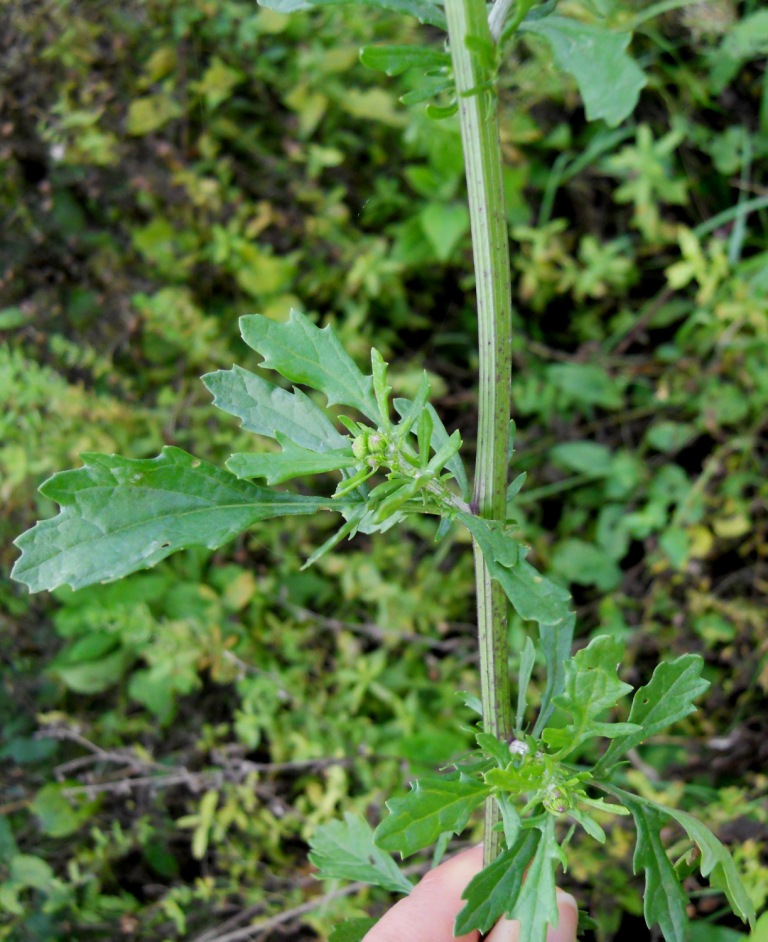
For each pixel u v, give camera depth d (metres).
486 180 0.90
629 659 2.68
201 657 2.60
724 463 2.76
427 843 0.89
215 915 2.59
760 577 2.69
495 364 0.94
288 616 2.86
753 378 2.73
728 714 2.58
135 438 2.83
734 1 2.64
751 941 1.44
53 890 2.59
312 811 2.60
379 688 2.60
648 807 1.02
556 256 2.87
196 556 2.82
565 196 3.08
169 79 2.86
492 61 0.84
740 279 2.69
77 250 2.94
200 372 2.92
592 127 2.96
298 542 2.88
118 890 2.69
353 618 2.89
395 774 2.48
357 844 1.47
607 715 2.62
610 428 2.99
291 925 2.43
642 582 2.81
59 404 2.67
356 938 1.48
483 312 0.94
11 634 2.80
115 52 2.82
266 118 2.96
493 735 0.97
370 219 3.06
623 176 2.99
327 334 0.97
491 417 0.96
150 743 2.80
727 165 2.85
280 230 2.99
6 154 2.84
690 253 2.63
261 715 2.59
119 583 2.76
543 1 0.97
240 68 2.89
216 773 2.51
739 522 2.68
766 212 2.90
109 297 2.95
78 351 2.78
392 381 2.95
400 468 0.90
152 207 2.91
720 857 0.98
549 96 2.87
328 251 2.96
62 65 2.81
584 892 2.34
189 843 2.72
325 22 2.88
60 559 0.85
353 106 2.91
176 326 2.83
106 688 2.82
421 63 0.92
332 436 0.97
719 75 2.79
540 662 2.66
